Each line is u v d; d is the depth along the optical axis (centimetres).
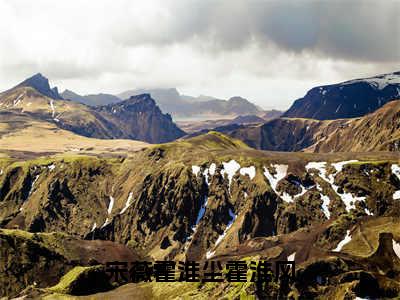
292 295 16850
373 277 17475
